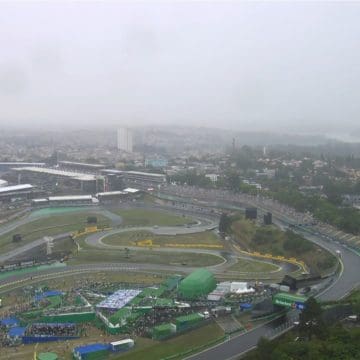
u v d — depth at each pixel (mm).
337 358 180250
